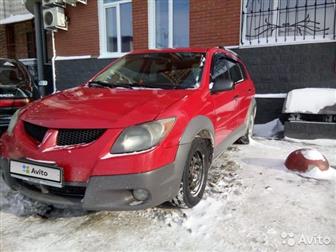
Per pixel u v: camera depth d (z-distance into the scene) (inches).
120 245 91.1
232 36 268.7
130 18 331.9
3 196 122.1
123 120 92.5
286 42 245.9
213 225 100.5
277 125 244.2
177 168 97.2
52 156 91.6
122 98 108.3
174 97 109.0
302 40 241.8
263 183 133.4
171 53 148.3
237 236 94.6
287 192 124.3
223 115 136.9
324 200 117.6
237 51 264.8
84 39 352.8
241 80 179.6
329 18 237.0
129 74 140.7
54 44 372.5
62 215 108.3
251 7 260.5
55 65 371.9
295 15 247.4
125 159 88.1
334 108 204.7
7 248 90.3
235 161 164.4
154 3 310.5
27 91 193.2
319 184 132.3
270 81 256.1
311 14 242.4
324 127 205.6
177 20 304.2
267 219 104.0
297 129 212.4
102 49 344.8
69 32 360.2
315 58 238.5
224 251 87.8
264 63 256.1
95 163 88.1
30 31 479.8
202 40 283.1
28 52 488.7
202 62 136.4
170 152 94.6
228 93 145.8
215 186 130.0
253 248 88.9
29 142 98.4
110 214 108.2
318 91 220.4
